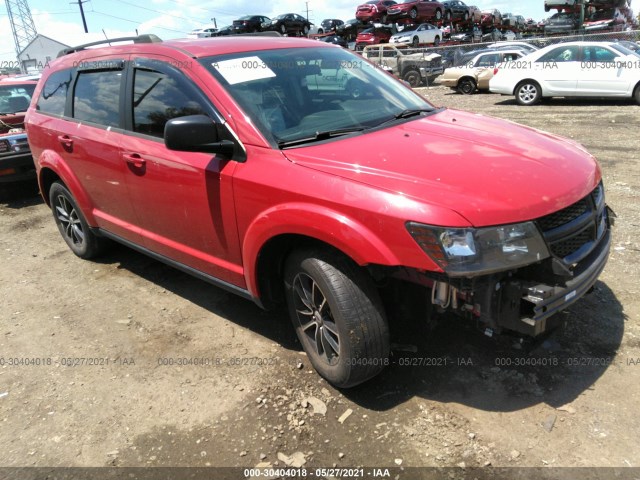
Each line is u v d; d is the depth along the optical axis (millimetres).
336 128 3176
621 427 2553
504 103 15047
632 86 12656
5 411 3051
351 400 2895
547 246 2398
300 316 3088
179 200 3420
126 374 3293
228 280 3383
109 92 4016
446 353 3180
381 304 2666
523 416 2672
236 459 2570
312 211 2582
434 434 2609
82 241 5066
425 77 21672
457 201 2338
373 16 31156
